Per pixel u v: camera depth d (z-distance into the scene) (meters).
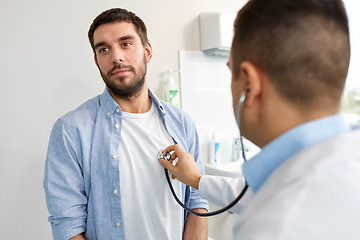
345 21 0.43
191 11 1.66
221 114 1.80
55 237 0.84
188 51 1.66
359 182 0.32
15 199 1.30
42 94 1.33
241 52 0.46
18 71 1.28
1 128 1.26
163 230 0.94
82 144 0.87
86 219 0.88
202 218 1.03
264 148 0.45
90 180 0.88
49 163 0.85
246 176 0.48
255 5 0.45
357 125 0.46
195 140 1.12
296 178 0.34
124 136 0.94
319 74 0.41
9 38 1.26
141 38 0.95
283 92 0.42
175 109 1.10
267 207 0.34
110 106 0.93
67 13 1.35
